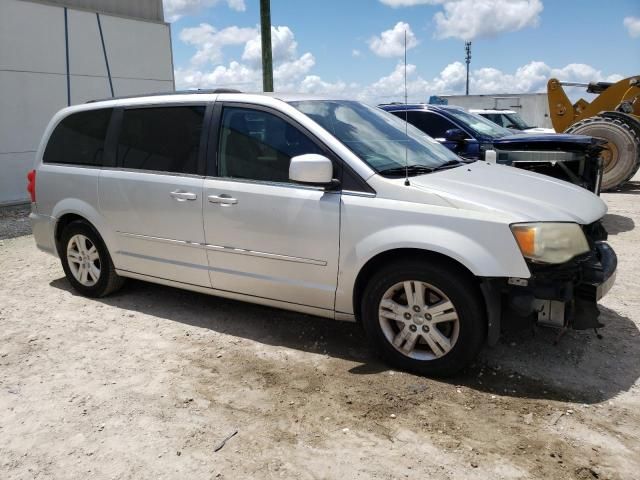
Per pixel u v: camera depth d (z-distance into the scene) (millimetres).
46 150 5207
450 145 7945
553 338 3965
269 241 3838
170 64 12938
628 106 11844
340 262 3578
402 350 3518
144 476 2602
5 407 3227
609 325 4203
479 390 3299
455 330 3314
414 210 3332
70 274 5180
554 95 13406
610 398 3197
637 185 11906
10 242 7562
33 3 10297
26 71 10328
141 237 4527
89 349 4004
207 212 4086
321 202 3607
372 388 3346
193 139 4242
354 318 3693
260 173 3912
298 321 4449
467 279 3244
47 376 3600
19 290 5383
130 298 5070
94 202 4766
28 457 2766
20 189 10523
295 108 3881
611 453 2695
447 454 2705
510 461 2643
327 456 2713
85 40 11188
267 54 10352
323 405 3174
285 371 3607
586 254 3232
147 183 4395
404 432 2895
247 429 2959
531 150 6914
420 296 3373
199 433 2930
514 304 3107
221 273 4137
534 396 3229
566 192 3756
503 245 3119
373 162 3613
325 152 3658
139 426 3006
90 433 2953
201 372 3619
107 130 4762
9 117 10180
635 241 6852
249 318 4539
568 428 2904
